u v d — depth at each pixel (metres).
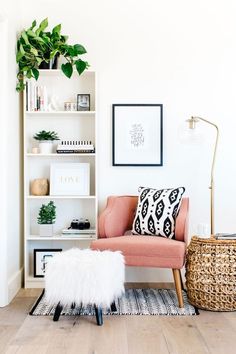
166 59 3.81
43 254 3.68
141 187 3.61
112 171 3.81
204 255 2.94
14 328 2.58
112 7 3.82
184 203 3.35
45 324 2.65
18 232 3.60
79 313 2.86
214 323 2.67
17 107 3.57
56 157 3.82
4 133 3.12
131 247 2.98
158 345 2.32
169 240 3.07
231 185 3.78
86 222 3.66
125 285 3.66
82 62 3.49
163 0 3.82
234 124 3.78
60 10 3.82
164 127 3.81
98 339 2.40
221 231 3.78
